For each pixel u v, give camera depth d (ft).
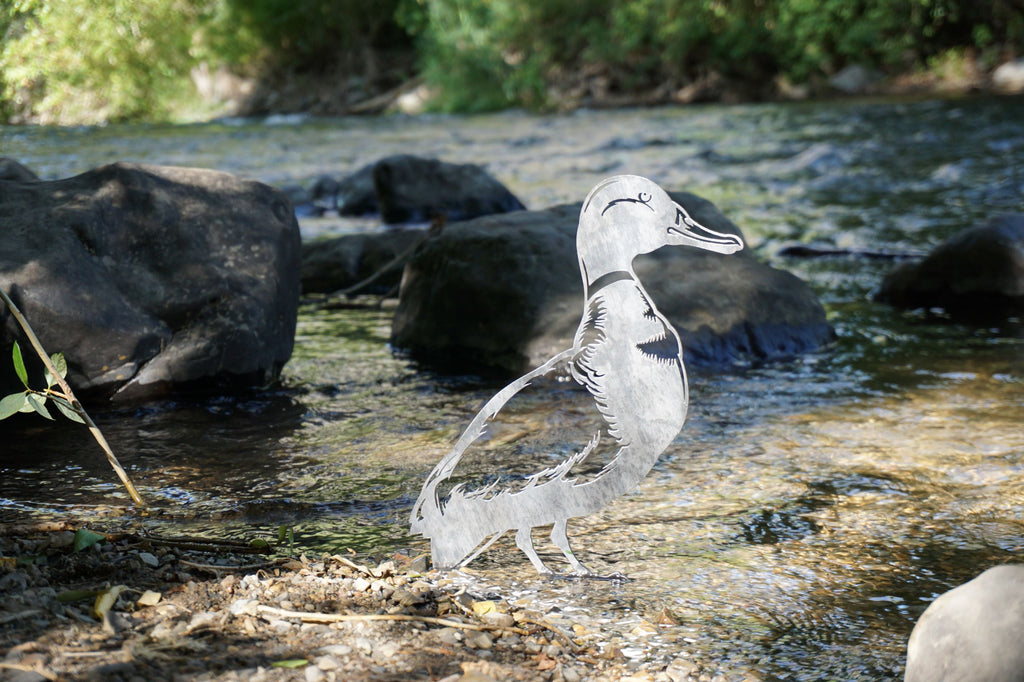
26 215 20.04
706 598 12.32
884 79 106.01
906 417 19.58
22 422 19.47
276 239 22.50
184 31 80.23
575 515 12.64
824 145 59.00
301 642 10.45
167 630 10.50
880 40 104.83
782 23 103.40
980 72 103.55
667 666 10.65
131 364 20.25
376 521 14.79
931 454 17.43
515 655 10.59
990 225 29.68
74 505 15.31
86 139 60.59
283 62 116.26
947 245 29.81
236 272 21.63
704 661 10.82
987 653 8.91
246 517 14.94
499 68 108.47
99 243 20.35
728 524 14.60
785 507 15.23
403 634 10.81
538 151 68.74
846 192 48.83
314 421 19.86
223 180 22.72
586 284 12.51
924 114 77.46
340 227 44.04
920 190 48.24
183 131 78.43
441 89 111.34
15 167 24.73
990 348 24.84
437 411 20.58
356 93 116.67
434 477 12.35
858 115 80.02
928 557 13.41
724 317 24.63
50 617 10.57
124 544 12.99
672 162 60.90
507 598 12.25
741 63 107.04
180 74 86.58
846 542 13.92
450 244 25.85
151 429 19.21
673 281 25.39
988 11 103.55
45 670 9.37
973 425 18.94
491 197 44.45
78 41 44.65
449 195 44.11
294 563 12.76
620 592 12.46
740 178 54.24
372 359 24.93
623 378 12.32
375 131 84.33
